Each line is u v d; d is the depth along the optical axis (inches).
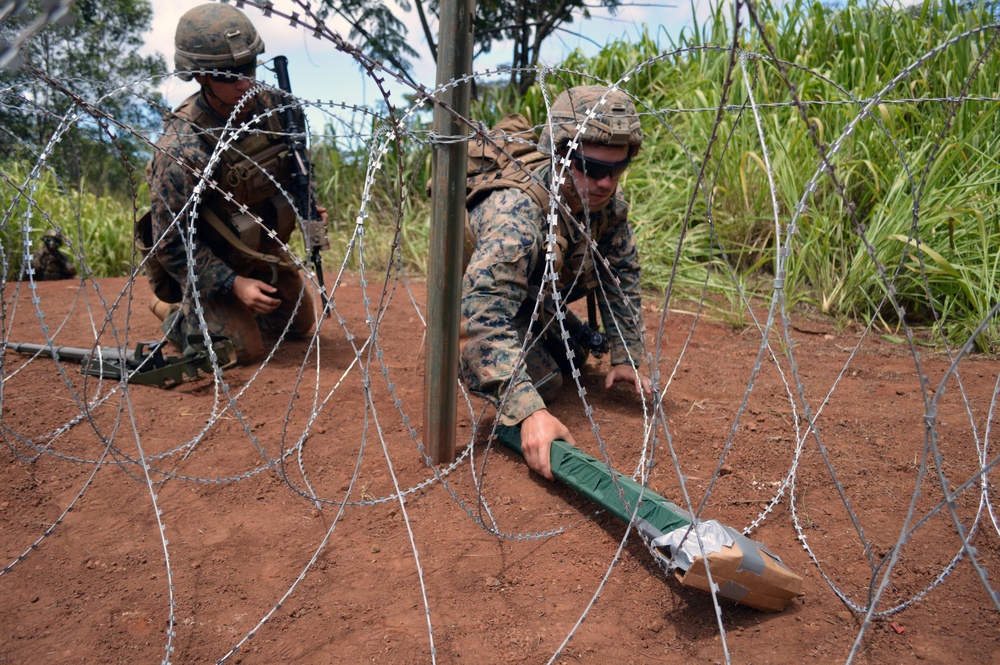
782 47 213.3
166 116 118.6
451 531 76.6
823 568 69.5
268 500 83.4
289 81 122.6
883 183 169.9
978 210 150.3
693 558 58.6
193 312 124.4
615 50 249.9
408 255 223.1
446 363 85.1
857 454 92.7
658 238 192.2
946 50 184.1
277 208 125.7
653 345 140.5
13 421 101.9
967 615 62.6
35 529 77.5
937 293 153.0
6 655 59.1
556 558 71.9
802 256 161.5
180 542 75.5
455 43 73.3
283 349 137.0
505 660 58.4
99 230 245.3
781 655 58.2
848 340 144.7
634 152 90.0
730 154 191.2
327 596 66.9
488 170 97.1
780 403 110.3
